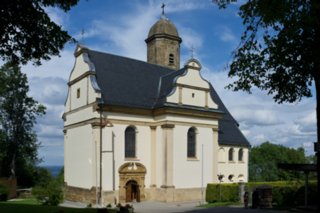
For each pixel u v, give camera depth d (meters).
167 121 38.12
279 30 12.20
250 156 81.75
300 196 27.41
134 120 38.25
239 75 14.03
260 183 36.81
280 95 13.63
